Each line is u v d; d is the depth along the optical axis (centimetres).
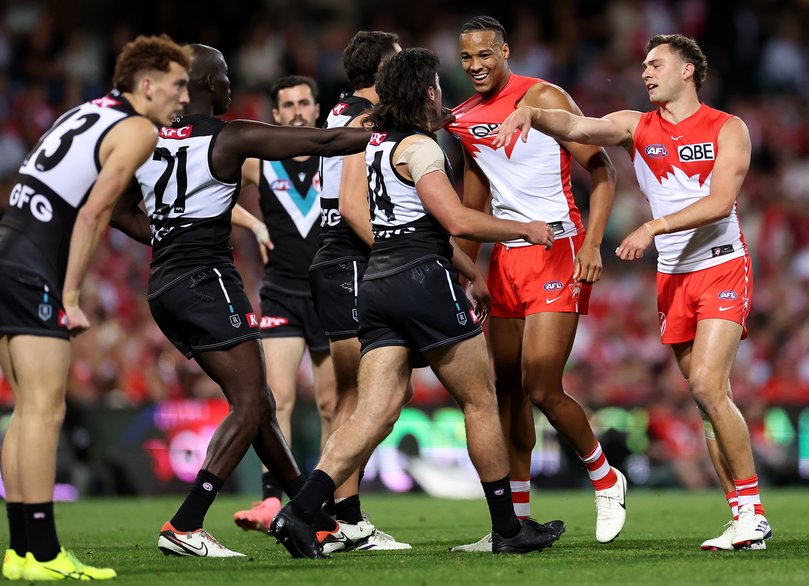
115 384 4312
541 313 2142
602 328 5497
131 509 3306
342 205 2045
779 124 7169
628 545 2097
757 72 7519
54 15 6869
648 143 2114
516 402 2203
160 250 2000
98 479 3931
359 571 1661
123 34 6588
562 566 1716
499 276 2209
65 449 3903
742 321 2050
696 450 4397
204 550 1917
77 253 1622
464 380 1831
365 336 1864
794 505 3231
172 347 4538
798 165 6844
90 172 1644
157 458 3991
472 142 2228
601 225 2158
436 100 1853
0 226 1648
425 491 4075
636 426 4356
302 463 4050
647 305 5653
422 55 1847
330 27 7225
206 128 1966
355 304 2159
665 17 7556
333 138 1948
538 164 2183
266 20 7031
